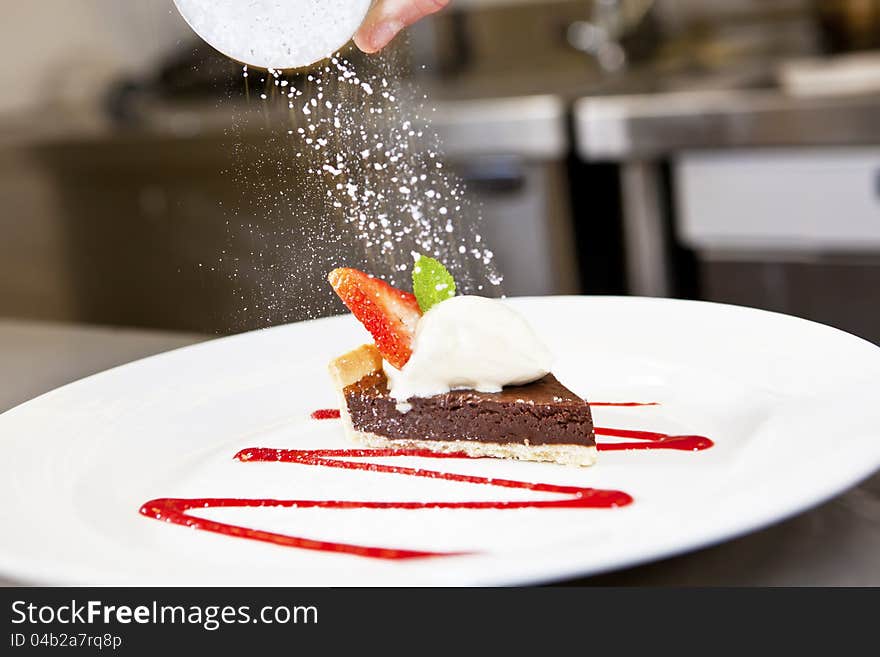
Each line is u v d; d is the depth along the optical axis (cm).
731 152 109
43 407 66
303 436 66
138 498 61
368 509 59
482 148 120
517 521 57
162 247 140
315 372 71
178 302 141
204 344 73
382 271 71
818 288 109
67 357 77
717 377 65
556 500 58
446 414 65
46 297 151
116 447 63
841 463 52
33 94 170
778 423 59
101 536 54
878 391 58
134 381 69
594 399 66
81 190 143
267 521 58
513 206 120
